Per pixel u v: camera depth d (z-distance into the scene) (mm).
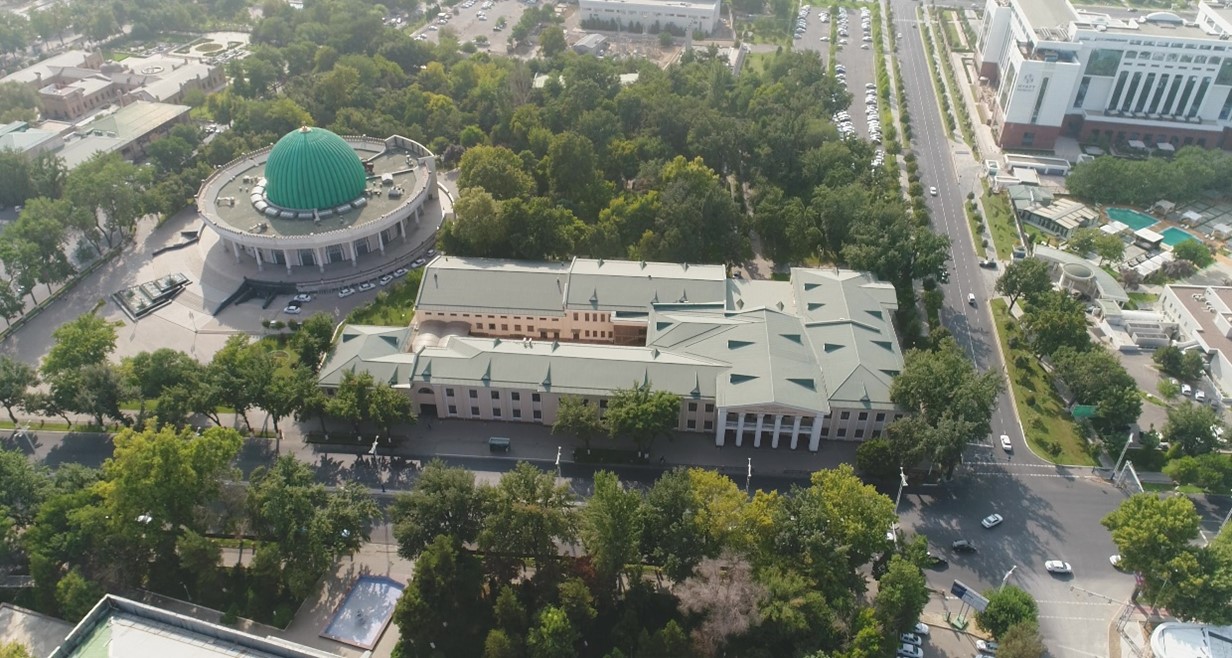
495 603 182125
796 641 171875
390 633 184625
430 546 175875
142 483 183750
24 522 197625
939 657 180125
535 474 189250
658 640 168875
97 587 181000
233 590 191875
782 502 189750
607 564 175625
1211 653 173125
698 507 186500
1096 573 199750
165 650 145875
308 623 185625
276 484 187250
